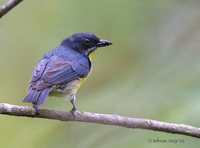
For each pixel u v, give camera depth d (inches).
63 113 390.0
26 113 380.5
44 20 623.2
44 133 566.3
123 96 548.4
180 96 507.5
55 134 557.3
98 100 557.3
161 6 609.6
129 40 606.9
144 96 531.8
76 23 611.8
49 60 419.5
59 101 567.2
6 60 621.3
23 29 625.9
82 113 391.5
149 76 559.2
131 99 537.3
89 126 539.2
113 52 609.6
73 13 613.0
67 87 412.2
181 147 477.4
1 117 588.4
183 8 609.6
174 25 604.4
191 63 552.7
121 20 607.8
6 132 584.4
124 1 606.5
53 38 614.5
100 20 608.7
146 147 489.7
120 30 607.8
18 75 617.9
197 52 573.9
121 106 538.3
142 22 607.8
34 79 397.7
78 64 424.2
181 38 594.2
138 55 603.5
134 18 607.8
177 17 607.5
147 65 583.8
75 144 538.3
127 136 510.0
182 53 577.3
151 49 599.8
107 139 521.0
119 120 389.1
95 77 606.2
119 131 517.0
